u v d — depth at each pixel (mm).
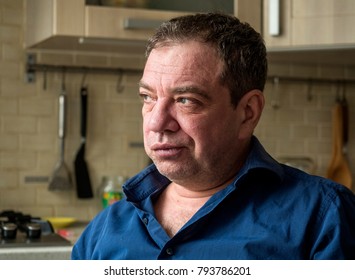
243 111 1259
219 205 1227
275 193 1240
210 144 1200
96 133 2732
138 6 2375
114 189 2699
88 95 2719
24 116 2650
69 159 2705
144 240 1280
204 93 1183
